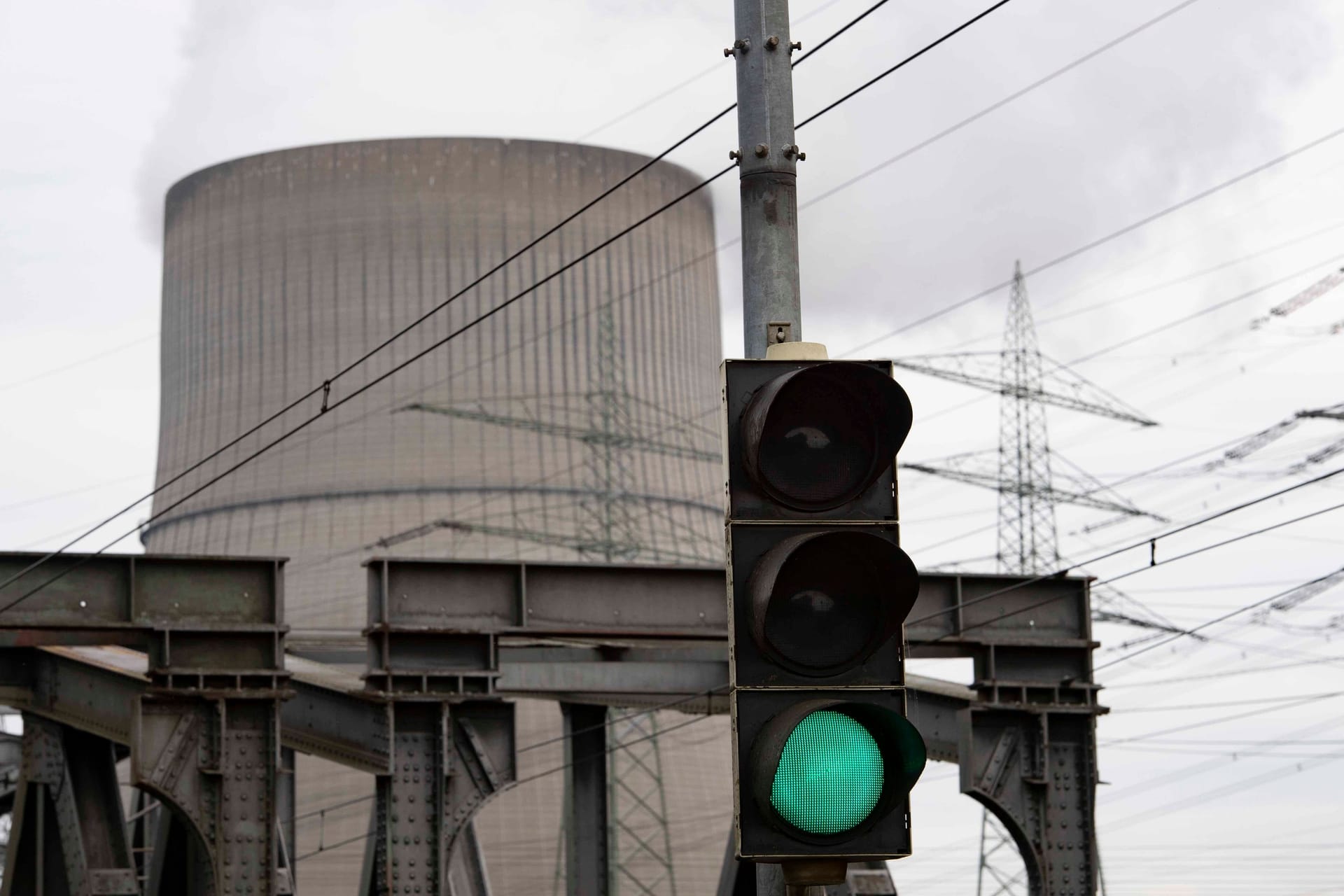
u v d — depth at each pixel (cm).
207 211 9412
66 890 3488
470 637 3036
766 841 871
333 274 8994
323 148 9150
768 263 1081
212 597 2934
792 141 1101
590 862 3547
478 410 8744
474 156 9125
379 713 2986
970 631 3275
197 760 2855
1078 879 3231
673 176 9756
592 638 3139
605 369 9000
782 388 895
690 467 9275
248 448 8906
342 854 8006
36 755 3475
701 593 3183
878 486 924
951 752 3378
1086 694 3309
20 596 2841
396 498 8550
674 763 8700
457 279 8950
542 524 8575
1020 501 6750
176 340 9512
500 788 2998
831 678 895
